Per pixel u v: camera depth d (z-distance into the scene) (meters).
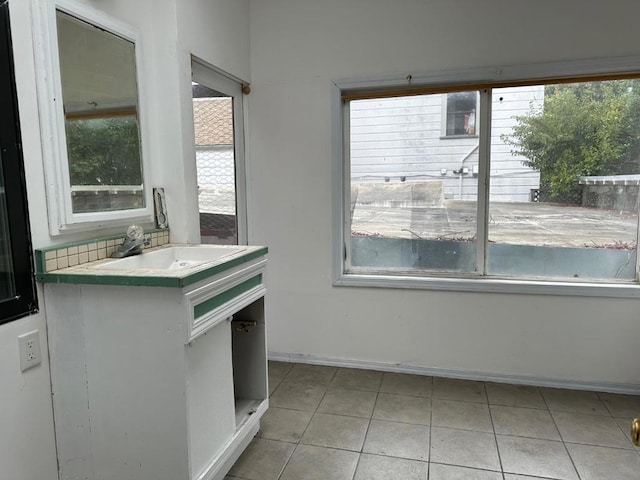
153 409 1.54
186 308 1.47
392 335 2.93
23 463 1.49
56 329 1.58
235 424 1.93
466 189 2.79
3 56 1.40
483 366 2.80
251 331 2.20
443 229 2.86
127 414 1.57
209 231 2.71
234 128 2.91
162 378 1.52
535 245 2.72
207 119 2.62
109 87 1.89
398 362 2.94
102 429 1.60
